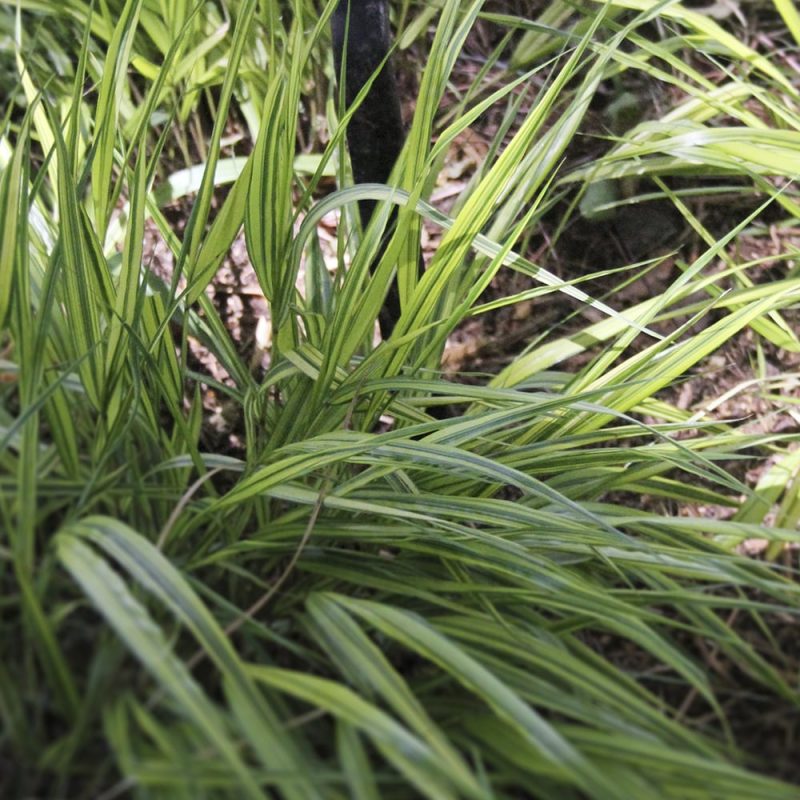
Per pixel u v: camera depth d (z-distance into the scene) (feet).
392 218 2.36
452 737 1.73
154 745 1.62
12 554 1.62
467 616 1.90
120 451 1.99
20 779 1.60
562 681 1.85
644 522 2.06
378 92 2.32
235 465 1.98
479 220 2.03
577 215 2.78
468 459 1.92
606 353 2.24
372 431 2.41
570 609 1.88
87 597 1.72
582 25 2.68
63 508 1.88
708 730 1.85
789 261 2.72
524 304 2.71
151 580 1.65
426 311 2.10
